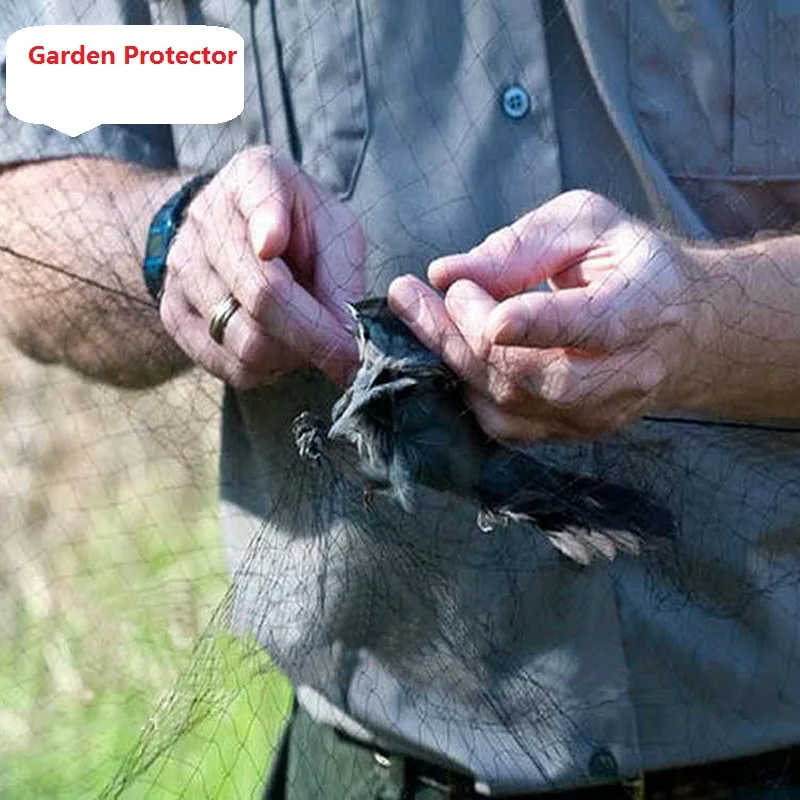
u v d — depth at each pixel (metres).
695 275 4.41
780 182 4.86
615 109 4.76
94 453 5.30
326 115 4.89
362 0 4.82
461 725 4.92
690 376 4.47
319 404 4.75
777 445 4.70
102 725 5.53
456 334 4.24
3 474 5.47
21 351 5.14
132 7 5.01
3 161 5.05
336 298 4.54
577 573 4.71
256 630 4.75
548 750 4.90
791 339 4.51
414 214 4.83
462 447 4.27
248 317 4.48
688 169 4.84
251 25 4.94
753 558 4.76
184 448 5.16
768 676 4.88
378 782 5.30
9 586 5.64
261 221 4.42
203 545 5.30
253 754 5.74
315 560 4.71
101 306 4.93
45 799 5.67
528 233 4.38
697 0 4.72
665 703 4.90
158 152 5.16
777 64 4.78
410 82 4.82
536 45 4.78
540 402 4.28
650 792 5.04
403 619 4.73
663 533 4.45
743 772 5.04
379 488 4.34
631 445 4.57
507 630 4.75
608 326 4.21
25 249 4.94
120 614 5.30
